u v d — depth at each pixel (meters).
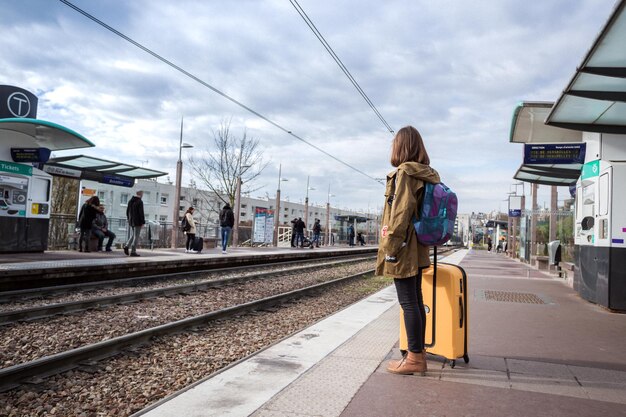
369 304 8.27
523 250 26.66
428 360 4.65
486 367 4.43
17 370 4.23
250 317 8.09
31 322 6.88
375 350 5.01
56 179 30.72
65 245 18.00
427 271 4.57
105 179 18.84
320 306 9.77
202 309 8.72
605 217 8.66
